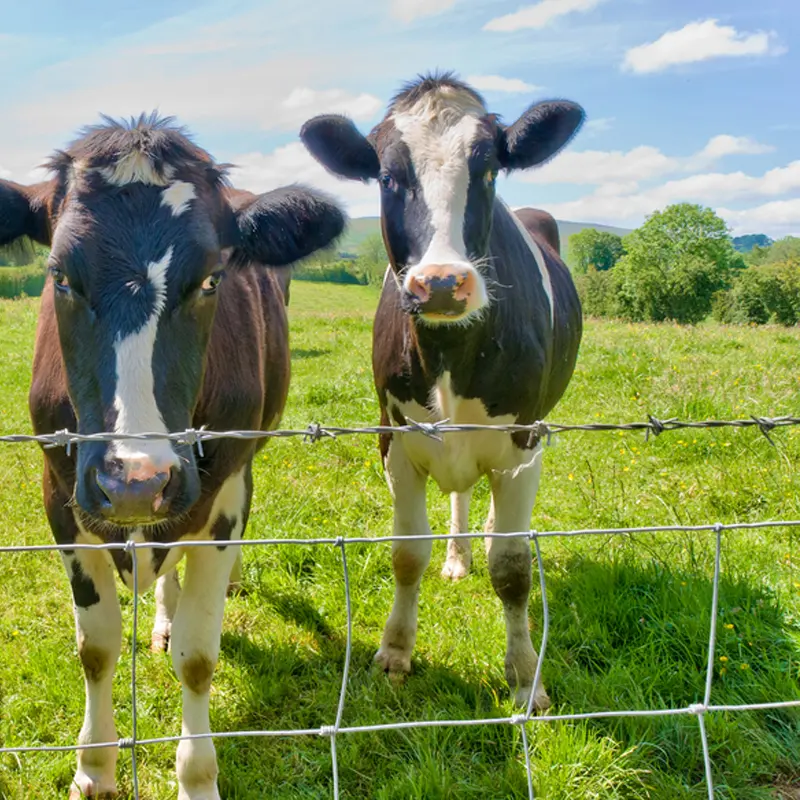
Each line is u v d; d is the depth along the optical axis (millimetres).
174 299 1150
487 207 1651
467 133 1624
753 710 1547
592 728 1527
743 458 2775
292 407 3828
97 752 1391
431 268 1459
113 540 1336
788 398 3342
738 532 2256
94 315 1124
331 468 2910
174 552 1423
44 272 1567
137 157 1208
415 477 1800
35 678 1704
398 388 1753
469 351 1608
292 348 5656
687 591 1862
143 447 1083
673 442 2943
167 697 1679
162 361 1131
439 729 1541
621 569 1985
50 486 1371
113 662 1414
